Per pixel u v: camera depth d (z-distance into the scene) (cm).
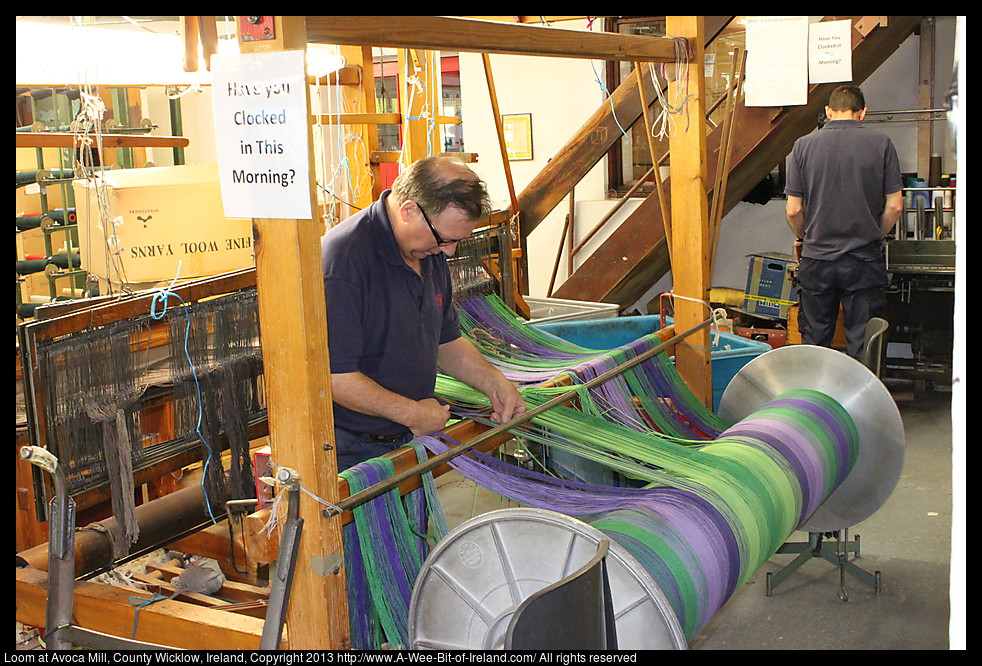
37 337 196
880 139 430
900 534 347
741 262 664
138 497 278
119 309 210
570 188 542
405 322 224
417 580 165
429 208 209
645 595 148
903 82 598
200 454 232
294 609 166
